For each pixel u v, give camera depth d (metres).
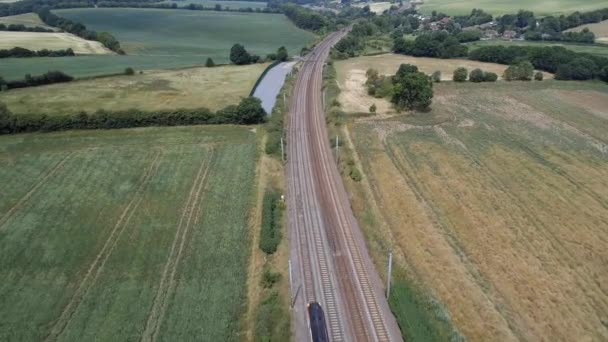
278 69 155.00
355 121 103.25
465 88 131.12
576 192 70.56
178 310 46.31
